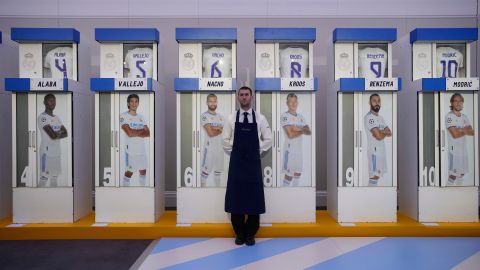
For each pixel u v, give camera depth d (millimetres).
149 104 4395
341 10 5723
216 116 4402
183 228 4203
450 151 4367
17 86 4273
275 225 4270
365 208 4375
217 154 4398
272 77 4453
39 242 4078
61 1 5723
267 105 4406
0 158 4648
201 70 4504
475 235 4164
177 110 4410
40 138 4383
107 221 4371
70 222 4367
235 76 4500
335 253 3643
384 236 4199
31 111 4367
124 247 3883
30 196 4367
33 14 5719
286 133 4398
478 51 5738
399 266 3293
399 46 5004
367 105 4395
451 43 4578
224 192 4383
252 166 3869
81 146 4629
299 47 4520
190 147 4414
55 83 4277
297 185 4383
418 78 4578
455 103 4352
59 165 4383
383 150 4383
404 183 4793
